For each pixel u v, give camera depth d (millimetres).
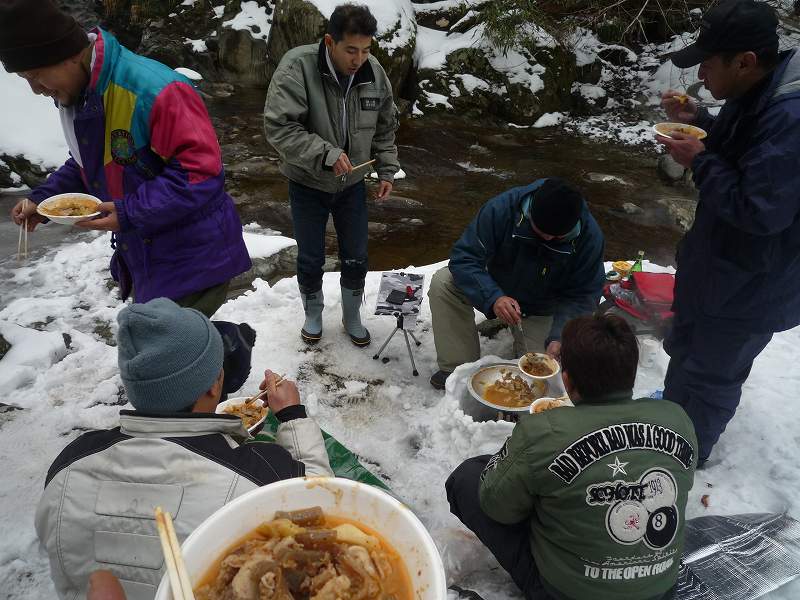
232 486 1319
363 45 2799
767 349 3480
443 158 7555
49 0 1974
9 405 3061
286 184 6457
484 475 1985
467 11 9320
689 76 9047
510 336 3770
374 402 3250
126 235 2426
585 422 1732
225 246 2531
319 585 1051
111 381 3250
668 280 3488
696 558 2225
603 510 1686
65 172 2639
